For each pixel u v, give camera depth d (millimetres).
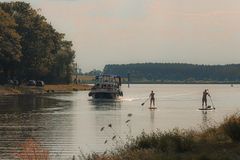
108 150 40156
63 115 88188
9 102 134125
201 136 36812
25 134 56625
